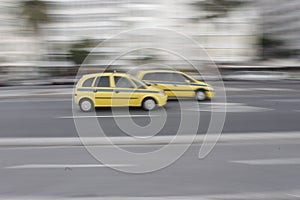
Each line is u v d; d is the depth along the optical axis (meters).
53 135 6.62
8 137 6.50
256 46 30.91
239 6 30.52
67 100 12.01
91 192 3.85
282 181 4.15
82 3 30.97
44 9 30.86
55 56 26.19
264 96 12.81
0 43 28.86
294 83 19.95
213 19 29.88
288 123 7.66
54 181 4.17
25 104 11.09
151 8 30.00
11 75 22.94
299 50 31.62
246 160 4.96
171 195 3.76
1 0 29.81
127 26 29.50
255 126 7.32
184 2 29.92
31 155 5.25
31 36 30.03
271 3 33.06
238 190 3.89
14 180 4.21
